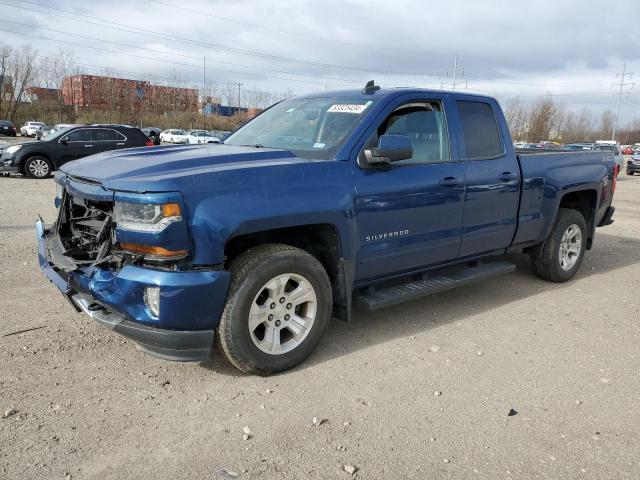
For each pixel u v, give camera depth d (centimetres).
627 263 723
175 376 361
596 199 621
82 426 299
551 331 466
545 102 8019
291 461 278
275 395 341
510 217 517
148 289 314
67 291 357
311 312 376
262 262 344
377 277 426
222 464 273
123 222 320
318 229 387
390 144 384
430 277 479
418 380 368
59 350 389
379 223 405
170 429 301
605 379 379
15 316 446
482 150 490
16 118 6388
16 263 598
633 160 2836
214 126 7112
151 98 7538
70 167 395
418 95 448
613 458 288
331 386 355
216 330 344
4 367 360
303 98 500
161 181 311
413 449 291
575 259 616
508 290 581
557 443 301
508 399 347
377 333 447
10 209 965
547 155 559
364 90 457
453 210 457
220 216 320
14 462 266
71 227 391
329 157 391
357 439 298
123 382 349
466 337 446
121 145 1623
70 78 7200
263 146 442
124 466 268
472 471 274
